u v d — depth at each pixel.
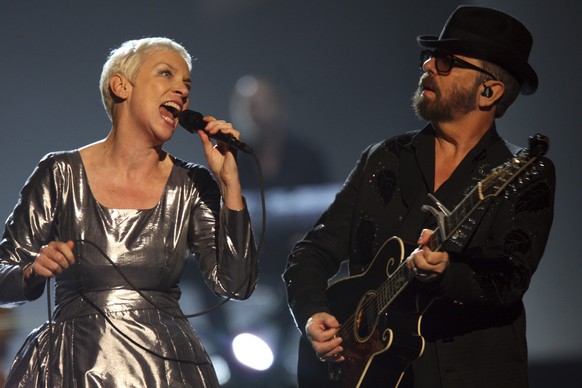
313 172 25.52
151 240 12.52
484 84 12.06
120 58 12.75
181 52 12.96
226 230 12.61
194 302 23.25
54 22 33.69
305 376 12.98
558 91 26.62
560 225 26.91
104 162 12.77
